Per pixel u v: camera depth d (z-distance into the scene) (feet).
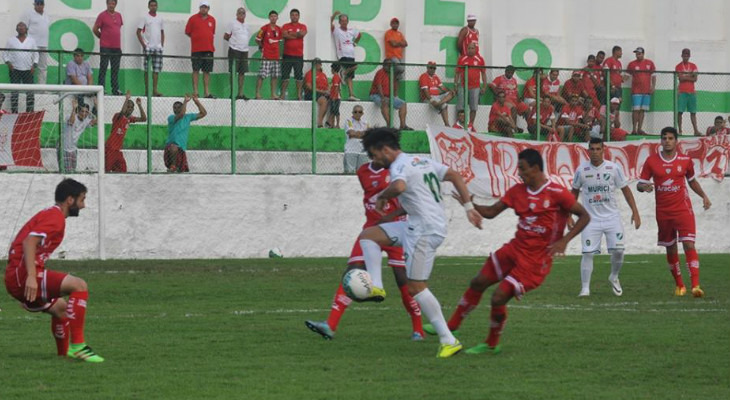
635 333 82.43
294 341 78.28
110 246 164.66
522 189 71.46
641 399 57.47
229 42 195.93
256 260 163.22
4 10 188.65
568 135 189.16
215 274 135.85
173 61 188.14
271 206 173.17
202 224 169.68
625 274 141.38
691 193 191.21
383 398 57.47
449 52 215.51
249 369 66.28
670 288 122.31
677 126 198.70
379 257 75.10
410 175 70.28
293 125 183.93
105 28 184.85
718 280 132.77
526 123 190.08
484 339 79.71
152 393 58.65
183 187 168.55
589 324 88.02
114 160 166.71
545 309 99.50
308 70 188.65
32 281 65.82
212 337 80.12
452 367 67.10
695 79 199.00
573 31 222.69
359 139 177.06
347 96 187.21
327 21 204.95
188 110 177.99
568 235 70.90
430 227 70.64
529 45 222.07
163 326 86.38
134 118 167.73
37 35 183.73
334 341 78.33
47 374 64.23
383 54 212.02
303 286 120.98
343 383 61.62
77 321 68.54
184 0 199.93
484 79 191.93
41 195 161.27
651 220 190.70
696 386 61.26
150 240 166.81
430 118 189.47
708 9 229.66
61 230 67.97
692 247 112.98
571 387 60.75
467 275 137.39
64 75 174.50
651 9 227.40
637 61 217.36
